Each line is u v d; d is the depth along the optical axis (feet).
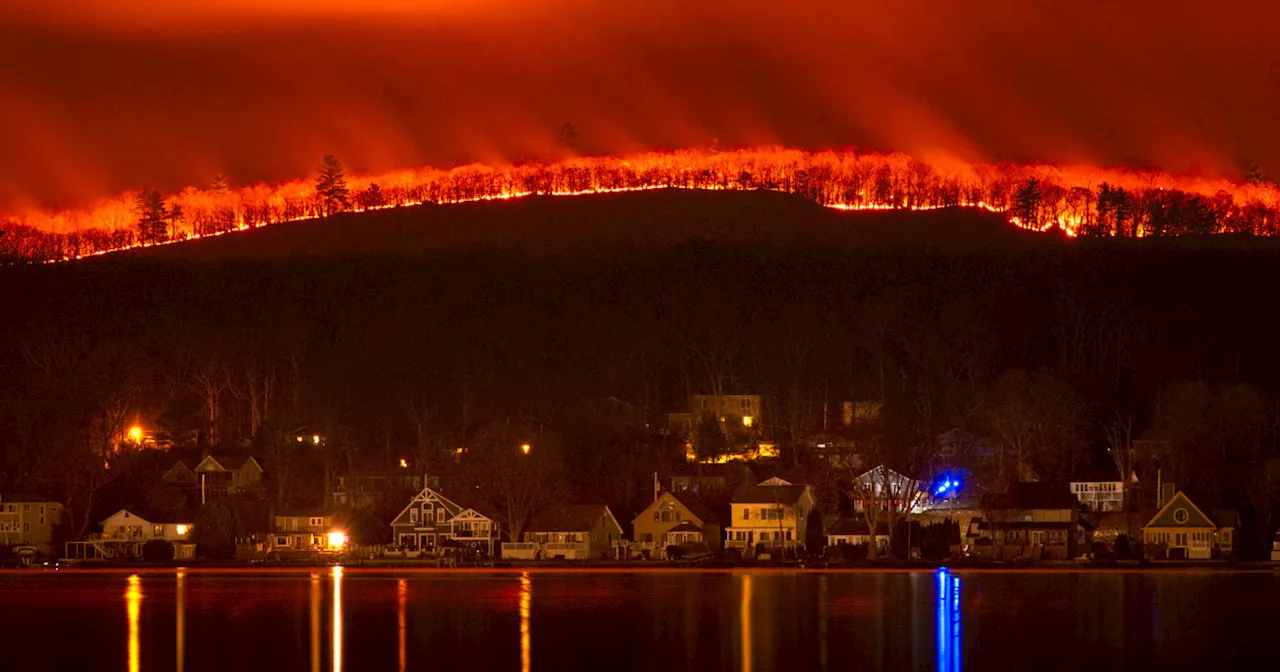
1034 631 387.34
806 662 349.20
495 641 378.12
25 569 537.24
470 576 514.27
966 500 579.48
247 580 510.58
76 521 601.62
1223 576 486.79
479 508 584.81
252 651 368.48
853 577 494.18
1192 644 369.50
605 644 371.97
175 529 590.55
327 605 444.55
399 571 527.81
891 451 560.20
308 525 599.57
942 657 354.74
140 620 418.10
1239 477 578.25
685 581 493.36
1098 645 368.27
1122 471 593.42
